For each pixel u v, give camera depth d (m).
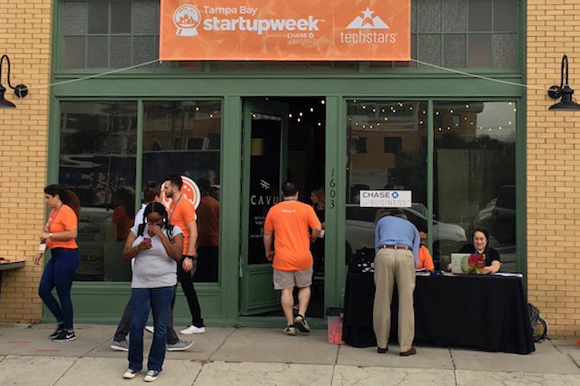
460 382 6.76
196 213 9.16
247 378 6.86
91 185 9.26
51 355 7.50
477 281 7.81
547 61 8.67
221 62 9.17
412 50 9.02
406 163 8.98
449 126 8.95
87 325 9.02
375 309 7.66
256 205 9.53
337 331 8.12
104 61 9.34
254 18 8.97
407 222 7.80
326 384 6.71
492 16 8.98
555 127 8.61
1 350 7.70
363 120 9.06
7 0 9.25
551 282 8.52
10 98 9.18
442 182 8.93
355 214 8.99
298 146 11.97
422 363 7.31
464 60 8.98
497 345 7.72
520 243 8.70
